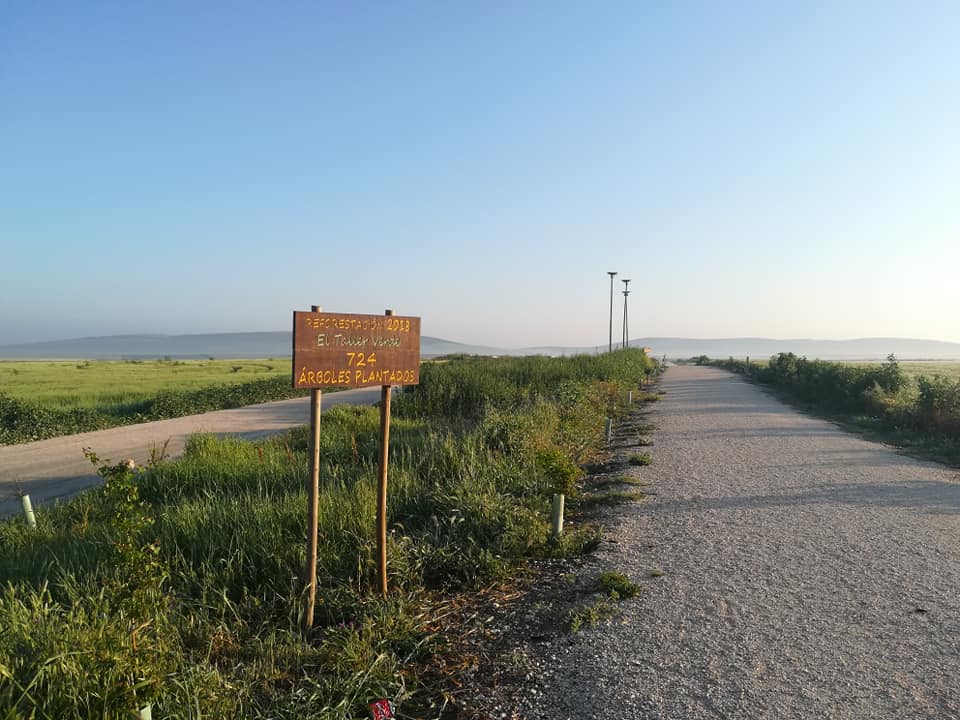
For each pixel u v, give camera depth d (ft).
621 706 12.42
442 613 17.22
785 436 51.26
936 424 50.52
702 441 48.70
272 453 39.40
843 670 13.55
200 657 13.93
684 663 13.98
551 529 23.40
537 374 76.28
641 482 33.71
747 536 23.61
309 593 16.11
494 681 13.65
